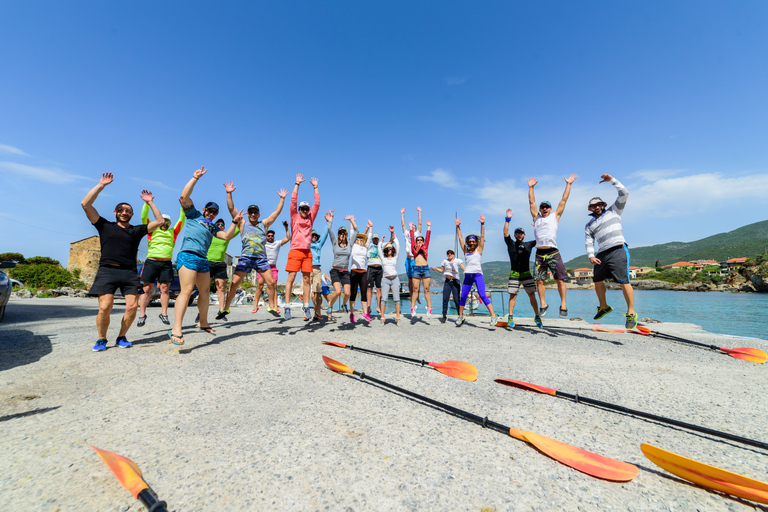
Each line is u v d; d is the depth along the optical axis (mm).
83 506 1427
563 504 1473
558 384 3180
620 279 5336
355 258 7172
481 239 7086
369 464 1781
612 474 1671
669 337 5391
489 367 3785
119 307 11945
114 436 2090
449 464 1792
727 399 2783
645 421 2381
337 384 3143
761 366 3855
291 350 4516
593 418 2424
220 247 7320
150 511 1292
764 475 1712
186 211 4695
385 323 7598
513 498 1508
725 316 19328
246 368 3633
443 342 5270
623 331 6336
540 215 6602
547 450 1884
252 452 1899
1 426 2191
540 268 6512
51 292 23953
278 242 9086
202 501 1465
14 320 7512
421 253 9234
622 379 3334
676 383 3209
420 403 2686
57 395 2770
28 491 1517
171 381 3164
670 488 1610
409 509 1418
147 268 6480
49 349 4395
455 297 7805
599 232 5555
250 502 1462
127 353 4188
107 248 4324
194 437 2086
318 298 7395
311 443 2010
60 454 1861
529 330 6621
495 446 1995
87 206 4105
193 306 13992
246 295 17547
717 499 1526
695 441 2096
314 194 6461
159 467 1738
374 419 2367
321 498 1492
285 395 2846
